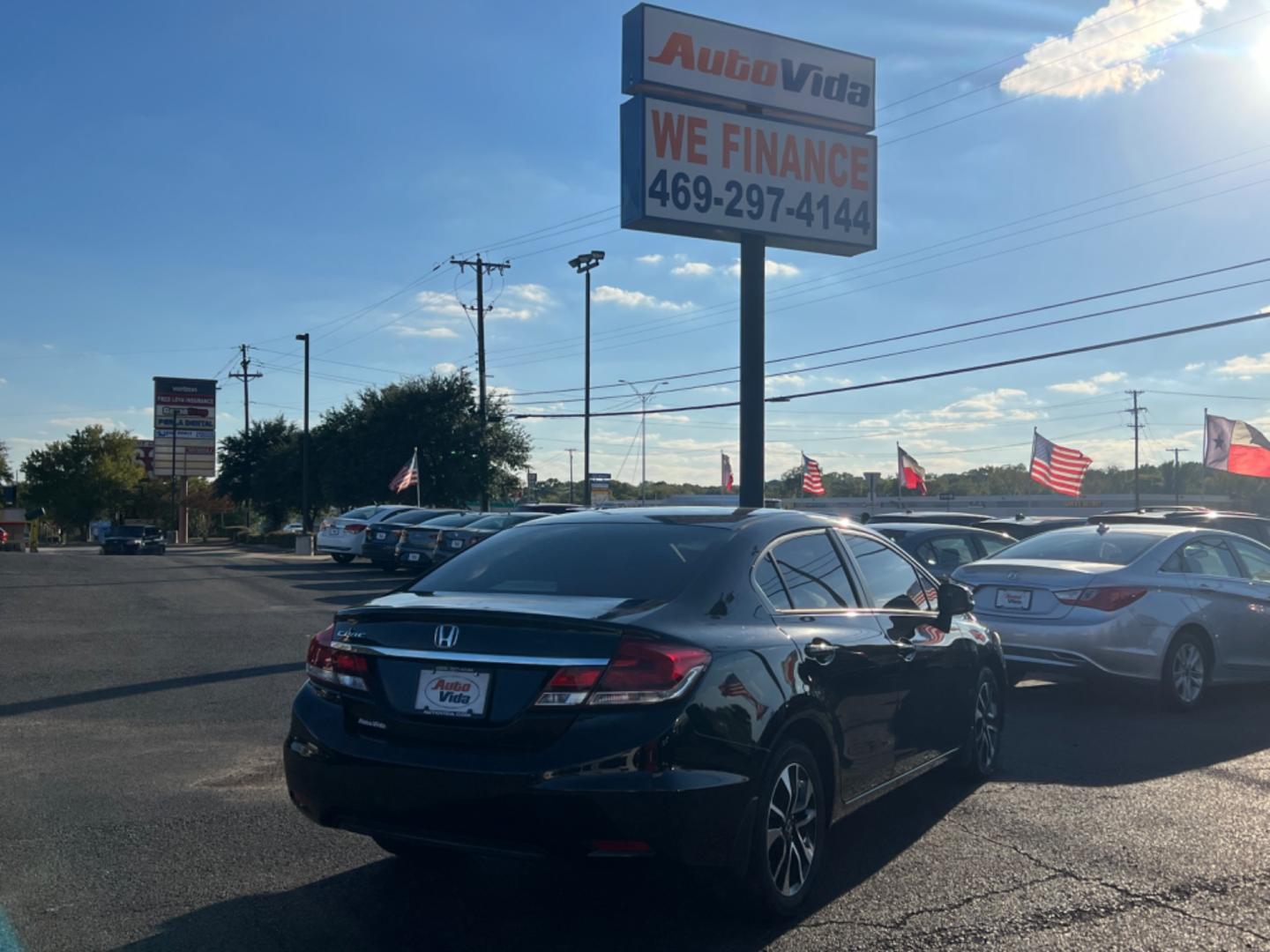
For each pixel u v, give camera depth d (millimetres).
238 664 11148
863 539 5910
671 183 17750
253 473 72062
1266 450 25578
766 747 4273
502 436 50375
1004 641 9008
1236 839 5516
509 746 3992
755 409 18641
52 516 95188
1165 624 8734
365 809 4211
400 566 24547
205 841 5492
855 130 19547
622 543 4996
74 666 10930
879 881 4918
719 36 18219
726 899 4273
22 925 4383
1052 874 4996
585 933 4336
